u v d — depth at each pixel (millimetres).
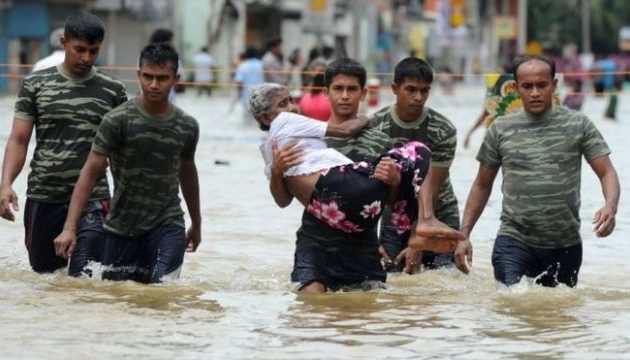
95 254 21672
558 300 19594
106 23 118062
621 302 19469
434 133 22828
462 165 44562
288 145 20234
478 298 19875
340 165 20094
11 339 16172
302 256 20438
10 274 22062
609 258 25328
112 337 16359
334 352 15602
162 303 18938
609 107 79438
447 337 16594
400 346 15992
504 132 20969
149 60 20453
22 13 107812
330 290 20359
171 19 123312
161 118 20828
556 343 16250
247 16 142250
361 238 20500
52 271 22406
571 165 20641
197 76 103062
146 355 15344
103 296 19500
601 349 15898
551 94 20672
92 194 21938
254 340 16266
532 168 20656
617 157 49562
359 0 117562
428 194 20453
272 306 18766
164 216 21250
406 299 19656
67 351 15516
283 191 20484
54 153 22062
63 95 22000
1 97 91812
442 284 21766
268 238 27828
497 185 37031
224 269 23406
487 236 28219
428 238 20453
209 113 81875
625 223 30188
